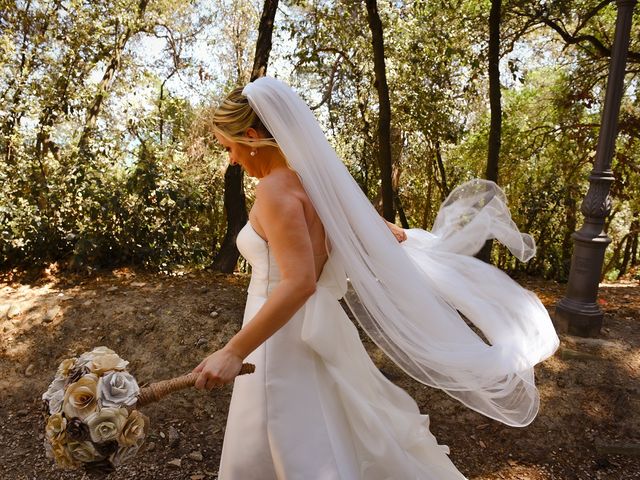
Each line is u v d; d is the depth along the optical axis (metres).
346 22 7.36
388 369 3.32
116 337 3.63
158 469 2.57
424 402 3.11
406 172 11.63
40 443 2.78
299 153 1.45
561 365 3.38
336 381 1.53
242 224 5.36
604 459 2.77
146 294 4.17
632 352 3.52
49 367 3.44
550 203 7.21
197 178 8.89
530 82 10.12
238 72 11.88
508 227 2.02
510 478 2.59
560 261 7.04
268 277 1.51
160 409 3.02
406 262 1.67
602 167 3.74
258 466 1.49
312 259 1.36
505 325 1.76
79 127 6.43
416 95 8.33
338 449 1.48
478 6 7.86
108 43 6.92
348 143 9.59
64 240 4.86
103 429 1.23
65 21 6.39
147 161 4.97
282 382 1.49
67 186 4.81
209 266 5.33
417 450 1.69
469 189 2.07
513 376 1.68
